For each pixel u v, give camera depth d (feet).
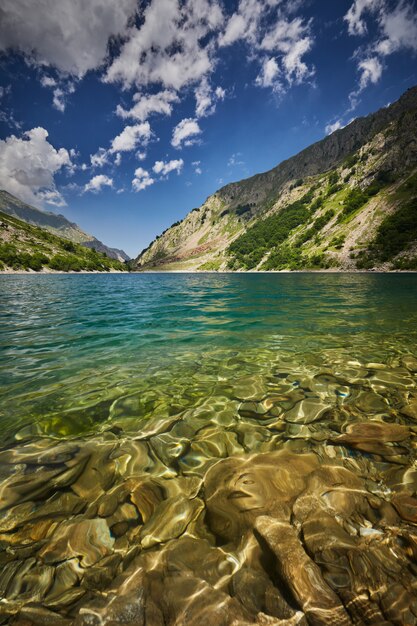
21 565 5.84
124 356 19.74
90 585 5.42
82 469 8.71
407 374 15.96
